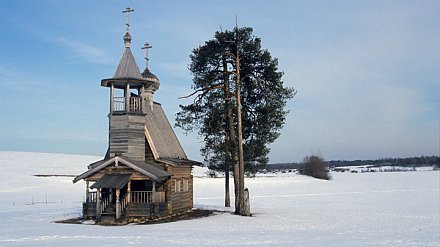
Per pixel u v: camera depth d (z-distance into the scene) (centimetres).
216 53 3566
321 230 2683
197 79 3634
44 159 14050
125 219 2998
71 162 14038
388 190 8594
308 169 14912
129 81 3356
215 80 3669
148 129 3453
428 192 7844
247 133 3800
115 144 3334
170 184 3416
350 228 2844
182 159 3838
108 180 3011
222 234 2323
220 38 3550
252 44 3512
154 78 4022
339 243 2045
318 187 10006
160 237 2164
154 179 3008
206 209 4028
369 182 12319
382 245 2017
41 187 8044
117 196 2967
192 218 3278
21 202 5666
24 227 2670
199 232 2406
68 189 7956
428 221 3403
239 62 3581
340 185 10844
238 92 3466
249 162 3775
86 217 3155
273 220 3203
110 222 2931
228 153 3566
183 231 2455
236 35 3544
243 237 2200
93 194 3275
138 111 3394
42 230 2480
